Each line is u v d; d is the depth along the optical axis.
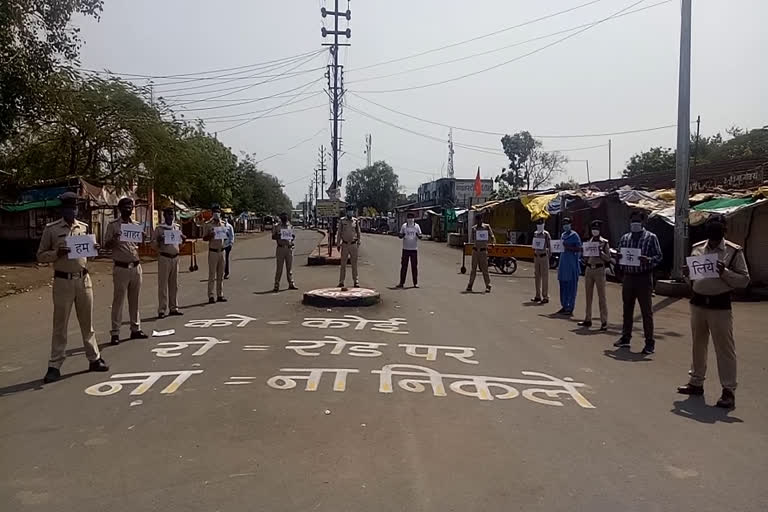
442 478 4.82
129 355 8.88
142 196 32.94
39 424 5.99
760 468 5.14
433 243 49.03
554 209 27.05
